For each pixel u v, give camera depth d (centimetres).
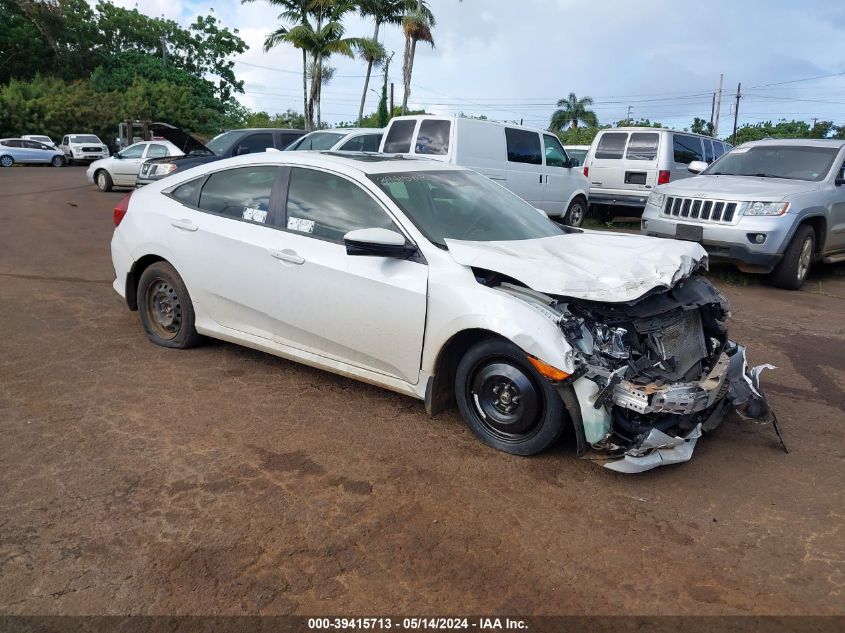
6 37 4631
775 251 803
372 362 407
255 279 448
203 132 4694
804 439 404
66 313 618
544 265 355
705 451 386
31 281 743
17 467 343
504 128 1188
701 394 335
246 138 1457
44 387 444
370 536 296
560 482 345
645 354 355
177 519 304
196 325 501
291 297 430
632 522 313
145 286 524
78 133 4147
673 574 277
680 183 907
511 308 344
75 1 5147
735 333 637
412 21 2811
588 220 1568
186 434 384
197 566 273
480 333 367
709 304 417
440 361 379
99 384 451
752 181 882
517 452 366
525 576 274
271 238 442
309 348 437
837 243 911
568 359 324
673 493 339
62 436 377
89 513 306
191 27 5581
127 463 350
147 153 1870
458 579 271
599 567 281
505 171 1186
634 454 329
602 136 1458
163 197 516
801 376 519
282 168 457
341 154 477
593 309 345
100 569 269
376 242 369
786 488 347
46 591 256
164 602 253
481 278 367
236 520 304
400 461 361
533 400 352
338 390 452
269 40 2775
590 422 329
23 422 392
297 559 280
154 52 5525
